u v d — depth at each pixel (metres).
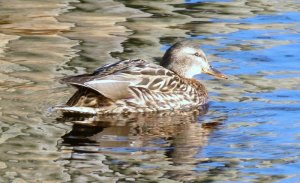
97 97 15.70
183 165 13.23
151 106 16.16
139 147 13.99
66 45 19.28
